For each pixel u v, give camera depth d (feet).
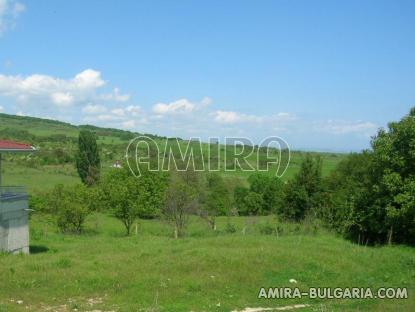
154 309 50.44
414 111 114.93
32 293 55.52
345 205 131.23
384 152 110.93
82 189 156.35
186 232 143.95
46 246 102.32
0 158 85.46
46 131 430.61
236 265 69.31
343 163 171.73
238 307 53.31
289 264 71.61
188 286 59.77
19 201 88.38
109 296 55.88
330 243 97.19
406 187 106.73
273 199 208.03
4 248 83.41
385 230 120.26
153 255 77.97
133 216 155.63
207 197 177.27
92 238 120.78
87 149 250.16
